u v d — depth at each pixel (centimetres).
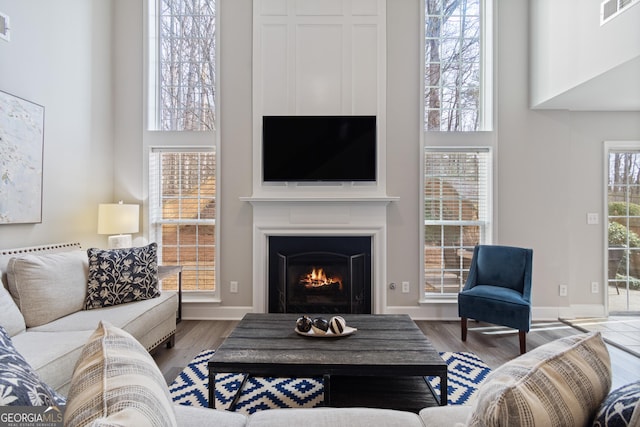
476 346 300
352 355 184
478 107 388
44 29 282
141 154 375
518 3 372
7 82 249
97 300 248
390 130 370
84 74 330
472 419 75
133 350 88
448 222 380
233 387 229
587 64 288
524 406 65
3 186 243
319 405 206
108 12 365
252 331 219
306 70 364
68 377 174
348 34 364
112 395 68
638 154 387
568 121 374
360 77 364
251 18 367
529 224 374
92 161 341
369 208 361
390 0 368
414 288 372
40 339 189
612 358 275
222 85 369
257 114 364
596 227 382
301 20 363
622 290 386
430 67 388
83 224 329
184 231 383
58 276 230
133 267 267
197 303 371
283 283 360
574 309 381
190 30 388
